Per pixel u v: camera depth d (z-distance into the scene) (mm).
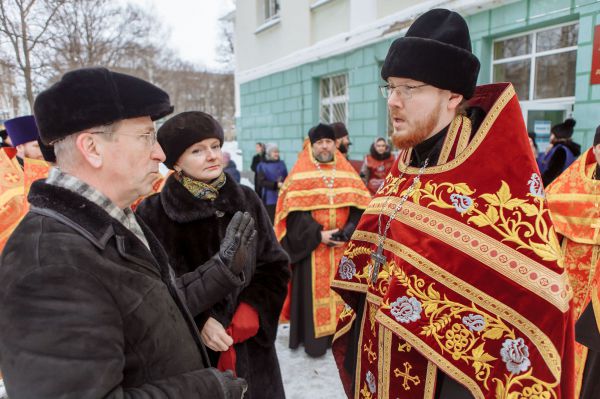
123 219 1003
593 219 2082
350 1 7355
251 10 10516
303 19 8570
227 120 32219
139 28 10750
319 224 3037
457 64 1183
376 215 1433
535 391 1055
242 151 11617
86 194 934
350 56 7383
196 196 1684
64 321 739
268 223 1909
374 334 1364
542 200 1135
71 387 720
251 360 1769
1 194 2240
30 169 2404
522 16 4918
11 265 781
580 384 1991
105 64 9711
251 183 10547
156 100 977
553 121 5004
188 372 969
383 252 1341
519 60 5309
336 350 1669
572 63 4766
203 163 1644
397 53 1222
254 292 1741
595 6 4285
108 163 938
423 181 1273
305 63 8586
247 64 11016
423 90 1212
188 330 1049
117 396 771
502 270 1104
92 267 816
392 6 6523
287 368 2977
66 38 8695
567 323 1090
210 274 1354
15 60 7227
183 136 1607
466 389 1178
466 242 1143
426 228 1205
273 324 1767
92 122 894
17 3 6395
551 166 3867
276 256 1856
